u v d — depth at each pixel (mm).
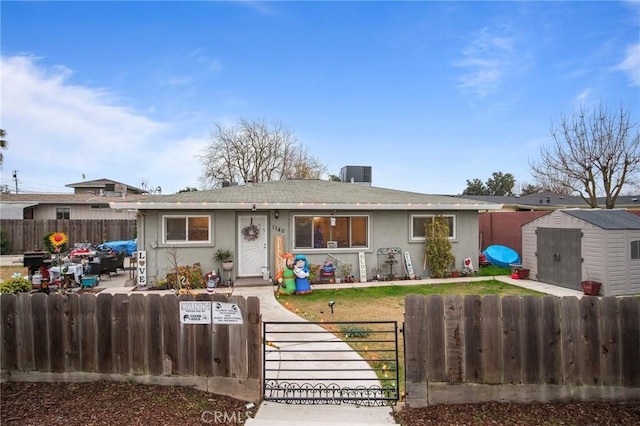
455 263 14383
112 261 13945
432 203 13766
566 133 19922
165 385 4449
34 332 4570
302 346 6410
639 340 4102
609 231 10469
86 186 36469
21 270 14906
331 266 12805
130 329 4488
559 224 12055
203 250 12336
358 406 4180
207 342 4395
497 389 4172
